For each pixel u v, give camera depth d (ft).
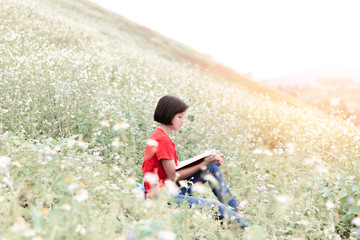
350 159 20.81
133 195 8.96
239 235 8.59
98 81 22.72
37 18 44.75
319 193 11.23
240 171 14.67
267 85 102.01
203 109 24.94
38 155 9.65
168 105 10.00
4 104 15.76
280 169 13.75
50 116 16.05
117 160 12.48
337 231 10.07
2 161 7.94
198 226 8.51
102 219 7.20
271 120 29.04
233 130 22.49
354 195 10.39
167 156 9.62
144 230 6.08
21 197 7.80
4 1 44.29
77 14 89.45
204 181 10.45
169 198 7.85
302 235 8.52
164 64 49.32
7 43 27.12
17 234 5.68
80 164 10.01
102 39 52.01
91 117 15.76
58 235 5.75
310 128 27.78
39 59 23.49
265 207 9.20
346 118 31.50
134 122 16.58
